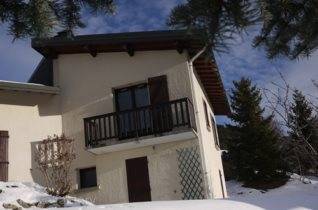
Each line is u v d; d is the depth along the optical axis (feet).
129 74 49.47
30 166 47.19
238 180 86.17
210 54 12.91
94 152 47.47
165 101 46.98
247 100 88.74
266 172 81.97
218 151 60.70
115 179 46.78
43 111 49.98
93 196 46.80
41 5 11.84
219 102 63.41
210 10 12.25
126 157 47.01
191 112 45.98
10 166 46.26
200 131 45.44
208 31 12.35
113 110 49.21
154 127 45.03
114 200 46.19
